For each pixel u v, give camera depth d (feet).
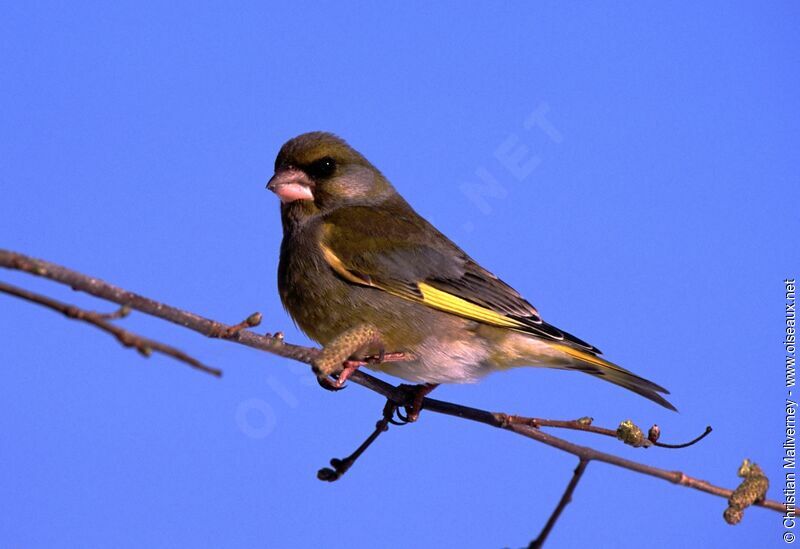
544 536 22.33
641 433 26.89
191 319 22.43
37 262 20.06
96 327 16.26
